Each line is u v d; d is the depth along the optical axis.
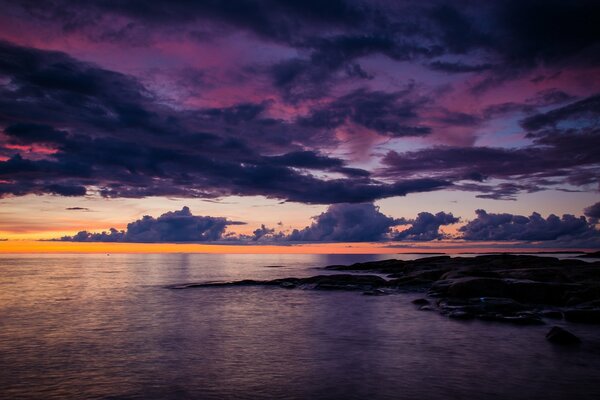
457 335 22.78
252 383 14.65
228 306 34.31
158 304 35.41
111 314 29.91
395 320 27.58
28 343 20.66
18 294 42.94
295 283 52.62
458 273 44.59
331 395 13.48
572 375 15.62
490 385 14.46
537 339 21.72
